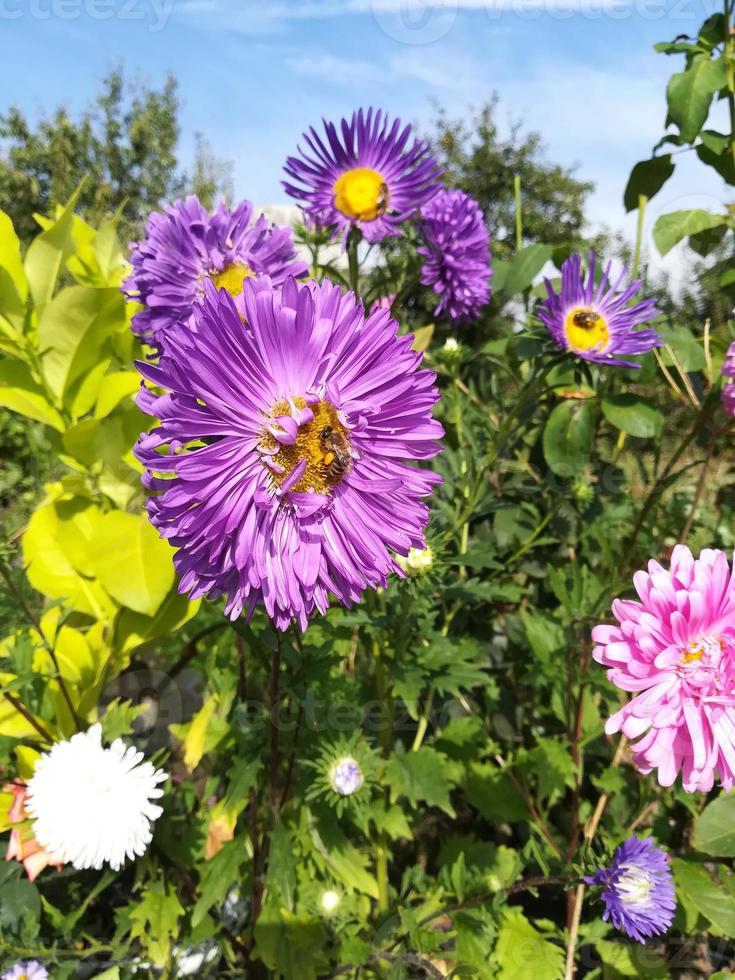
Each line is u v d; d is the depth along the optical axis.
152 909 0.27
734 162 0.35
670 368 0.38
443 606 0.36
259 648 0.25
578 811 0.31
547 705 0.38
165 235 0.27
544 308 0.30
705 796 0.34
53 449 0.30
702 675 0.20
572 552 0.38
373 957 0.27
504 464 0.38
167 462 0.19
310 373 0.20
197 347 0.19
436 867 0.36
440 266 0.35
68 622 0.31
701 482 0.36
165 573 0.28
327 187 0.33
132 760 0.25
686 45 0.34
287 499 0.21
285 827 0.29
